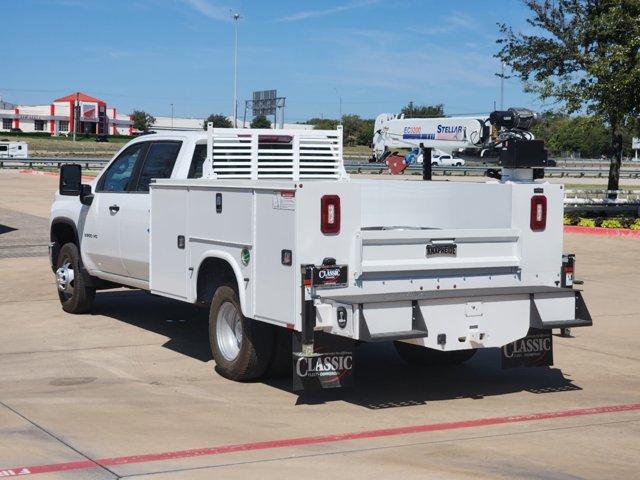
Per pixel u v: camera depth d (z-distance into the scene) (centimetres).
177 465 575
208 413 707
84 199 1080
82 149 8838
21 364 877
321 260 697
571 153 9738
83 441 627
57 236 1183
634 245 2022
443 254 743
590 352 976
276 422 685
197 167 942
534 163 825
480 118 1240
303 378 687
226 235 781
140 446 617
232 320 818
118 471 562
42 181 4228
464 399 771
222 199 786
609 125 2867
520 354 762
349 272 703
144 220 960
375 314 672
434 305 700
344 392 789
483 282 767
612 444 637
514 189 783
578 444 636
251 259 747
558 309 755
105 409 715
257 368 787
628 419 709
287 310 703
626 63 2355
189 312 1175
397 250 721
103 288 1134
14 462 579
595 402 765
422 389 807
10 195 3341
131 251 987
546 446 629
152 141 994
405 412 723
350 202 703
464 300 714
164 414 702
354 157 6669
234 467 571
